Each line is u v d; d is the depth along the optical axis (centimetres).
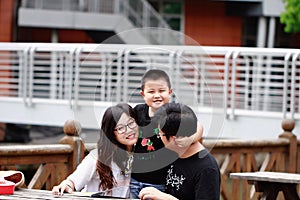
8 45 1290
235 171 775
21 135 1784
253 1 2420
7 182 512
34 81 1466
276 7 2412
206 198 465
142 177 496
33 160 619
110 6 2517
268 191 639
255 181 641
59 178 640
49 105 1353
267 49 1057
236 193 774
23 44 1284
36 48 1273
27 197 488
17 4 2466
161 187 488
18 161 609
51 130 1759
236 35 2542
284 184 637
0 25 2452
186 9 2569
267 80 1241
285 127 830
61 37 2591
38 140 1769
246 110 1187
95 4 2511
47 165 631
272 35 2425
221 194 761
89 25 2486
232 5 2503
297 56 1050
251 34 2591
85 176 525
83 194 507
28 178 1155
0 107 1407
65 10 2498
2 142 1788
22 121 1385
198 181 469
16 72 2000
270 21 2428
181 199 474
